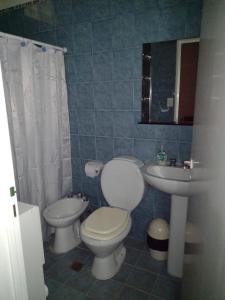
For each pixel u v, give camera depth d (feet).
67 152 7.50
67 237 6.50
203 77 2.70
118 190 6.31
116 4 5.88
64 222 6.08
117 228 5.20
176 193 4.79
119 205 6.38
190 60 5.45
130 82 6.18
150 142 6.29
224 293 1.49
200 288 2.21
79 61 6.74
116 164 6.23
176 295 5.03
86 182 7.63
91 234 5.06
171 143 6.03
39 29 7.09
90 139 7.19
